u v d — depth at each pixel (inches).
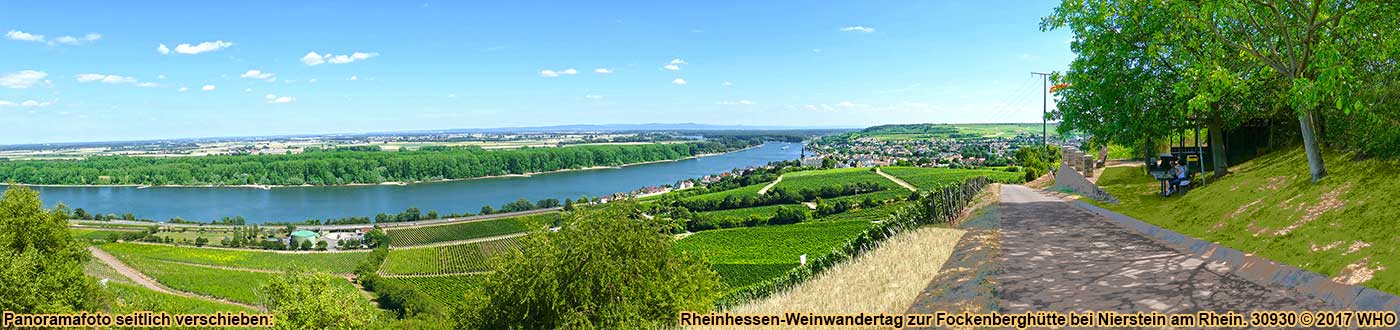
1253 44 827.4
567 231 652.7
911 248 817.5
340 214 5708.7
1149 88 951.6
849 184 4554.6
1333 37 704.4
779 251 2851.9
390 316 2561.5
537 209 5506.9
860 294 627.8
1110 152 1860.2
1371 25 682.2
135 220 5196.9
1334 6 712.4
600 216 658.8
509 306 685.3
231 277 3297.2
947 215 1035.3
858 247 1023.0
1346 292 397.4
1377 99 697.0
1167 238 662.5
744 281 2395.4
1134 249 617.9
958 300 504.4
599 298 633.6
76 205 6181.1
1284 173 781.3
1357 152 708.7
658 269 663.8
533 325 666.8
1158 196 965.8
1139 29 968.3
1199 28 835.4
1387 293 373.4
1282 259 491.2
